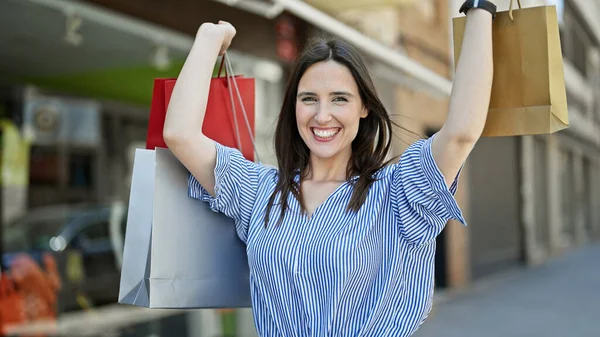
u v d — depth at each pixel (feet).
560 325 25.23
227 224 6.49
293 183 6.05
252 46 16.15
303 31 17.88
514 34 5.55
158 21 14.10
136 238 6.18
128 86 17.22
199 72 5.96
